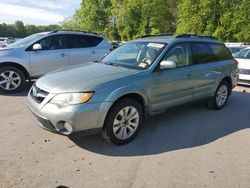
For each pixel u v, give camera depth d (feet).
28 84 28.48
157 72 16.03
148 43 17.95
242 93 28.63
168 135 16.25
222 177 11.95
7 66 24.82
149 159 13.30
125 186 11.13
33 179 11.37
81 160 13.02
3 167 12.15
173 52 17.33
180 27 135.64
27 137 15.26
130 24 156.04
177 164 12.91
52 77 14.97
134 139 15.48
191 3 128.77
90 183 11.25
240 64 32.58
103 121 13.69
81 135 13.39
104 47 30.32
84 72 15.39
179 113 20.39
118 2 162.50
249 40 116.67
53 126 13.37
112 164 12.76
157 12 150.20
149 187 11.11
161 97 16.43
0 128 16.42
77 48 28.45
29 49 25.84
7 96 24.12
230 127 17.94
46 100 13.52
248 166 12.92
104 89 13.66
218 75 20.56
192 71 18.16
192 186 11.25
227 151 14.40
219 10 123.65
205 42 20.22
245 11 117.19
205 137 16.17
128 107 14.65
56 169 12.18
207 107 21.97
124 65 16.81
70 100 13.09
